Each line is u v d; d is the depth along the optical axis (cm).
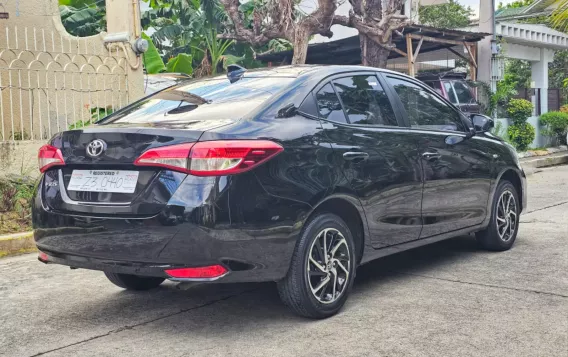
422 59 2017
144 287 485
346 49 1725
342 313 411
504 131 1691
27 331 393
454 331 372
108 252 355
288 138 376
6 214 705
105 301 458
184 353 347
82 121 888
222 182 341
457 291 457
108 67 939
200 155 340
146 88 1118
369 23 1216
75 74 989
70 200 375
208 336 375
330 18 1178
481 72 1694
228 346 356
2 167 809
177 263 340
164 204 339
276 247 361
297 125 390
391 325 385
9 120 983
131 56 981
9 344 370
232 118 378
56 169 389
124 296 470
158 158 346
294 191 369
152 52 1384
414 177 463
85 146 372
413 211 466
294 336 370
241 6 1709
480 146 549
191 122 378
